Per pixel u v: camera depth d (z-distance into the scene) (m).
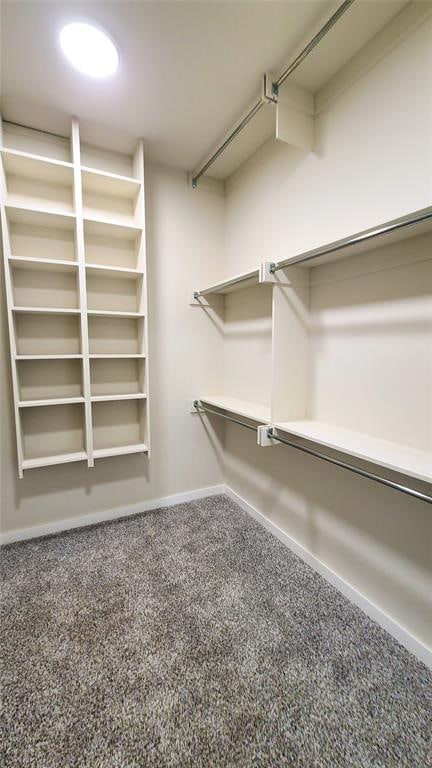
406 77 1.18
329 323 1.57
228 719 1.04
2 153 1.64
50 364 2.01
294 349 1.65
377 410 1.36
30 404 1.81
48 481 2.06
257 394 2.18
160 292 2.29
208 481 2.62
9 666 1.21
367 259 1.37
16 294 1.90
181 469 2.50
